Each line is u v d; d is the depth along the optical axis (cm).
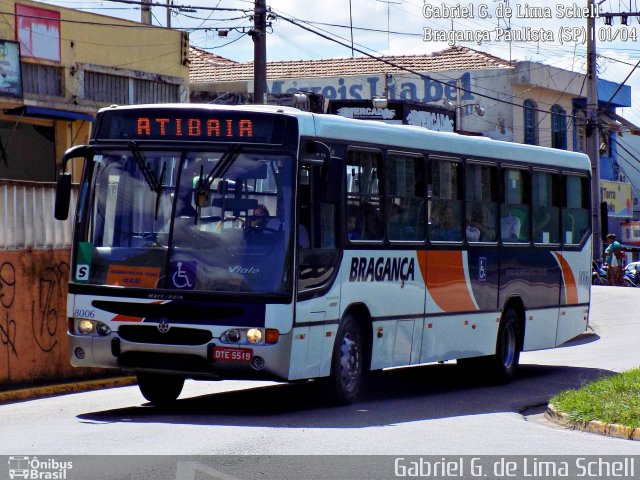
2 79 3722
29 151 3997
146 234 1798
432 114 4600
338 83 6975
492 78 6894
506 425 1786
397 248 2094
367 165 2009
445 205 2280
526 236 2620
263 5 3647
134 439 1505
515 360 2584
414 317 2158
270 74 7275
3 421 1803
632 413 1759
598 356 3231
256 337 1739
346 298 1925
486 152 2447
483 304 2425
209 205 1784
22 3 3856
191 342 1759
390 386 2467
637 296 5009
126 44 4312
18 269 2388
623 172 8831
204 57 7762
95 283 1811
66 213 1878
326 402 1953
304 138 1811
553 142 7338
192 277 1764
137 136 1836
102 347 1797
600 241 5972
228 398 2139
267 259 1756
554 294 2759
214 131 1803
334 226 1897
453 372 2795
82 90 4103
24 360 2392
